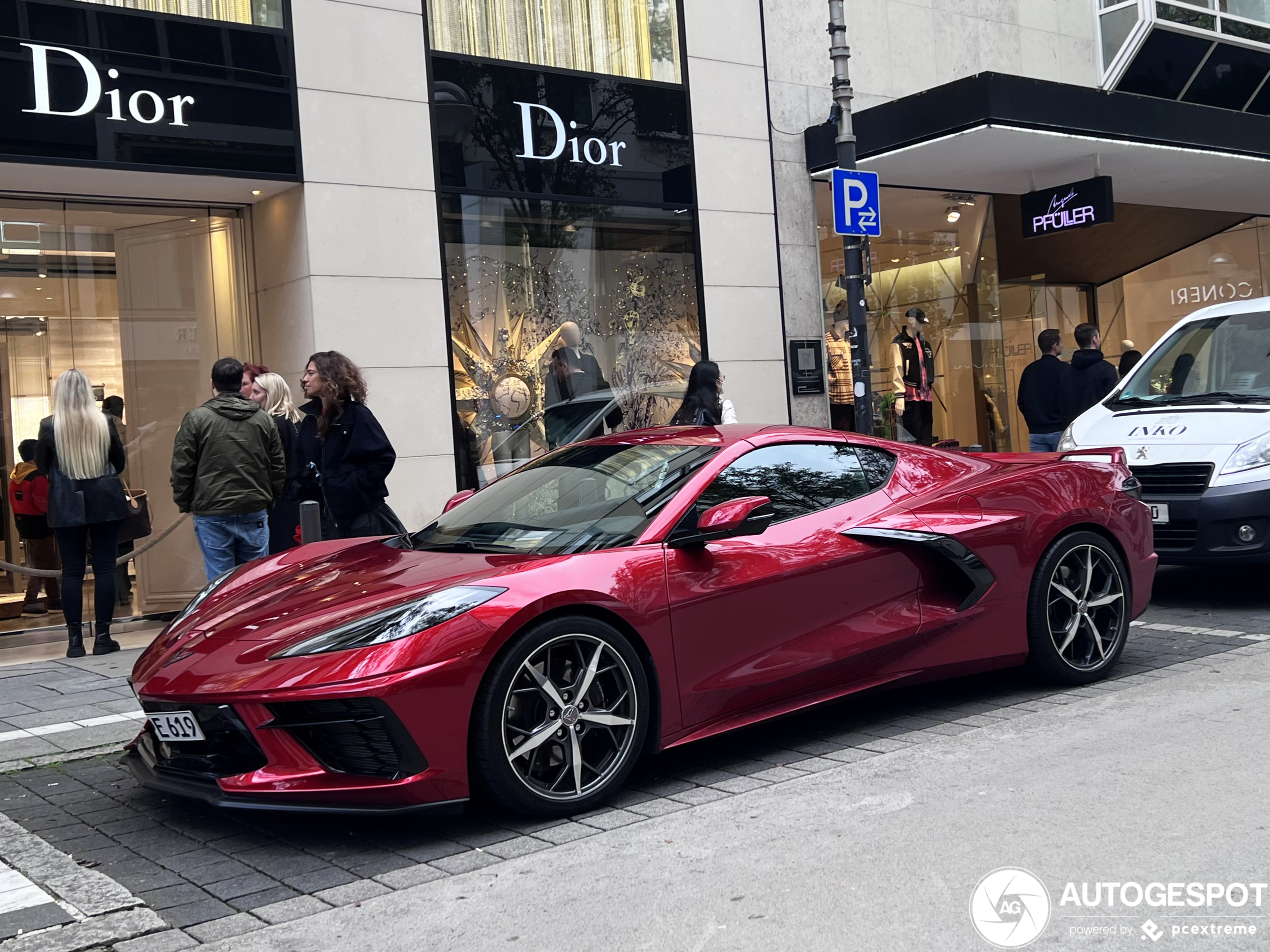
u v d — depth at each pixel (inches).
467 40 386.0
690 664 171.2
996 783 162.2
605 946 117.7
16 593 335.0
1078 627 216.5
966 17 524.1
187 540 364.2
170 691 154.8
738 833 149.6
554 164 403.9
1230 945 109.0
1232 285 705.0
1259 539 275.9
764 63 460.4
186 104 326.0
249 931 127.8
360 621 154.8
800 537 186.9
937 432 528.4
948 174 494.6
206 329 367.6
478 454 385.4
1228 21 587.8
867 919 119.4
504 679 153.9
